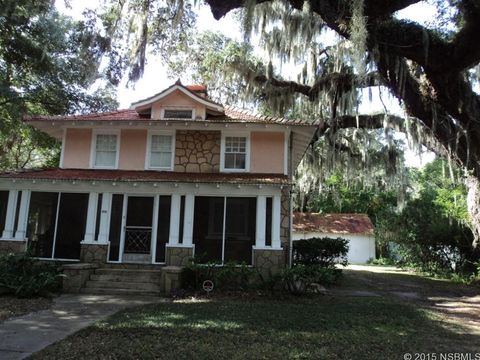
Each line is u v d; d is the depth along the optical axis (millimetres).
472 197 15562
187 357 5273
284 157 14461
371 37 10859
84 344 5836
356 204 37500
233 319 7637
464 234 18766
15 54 19344
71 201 13406
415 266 21641
